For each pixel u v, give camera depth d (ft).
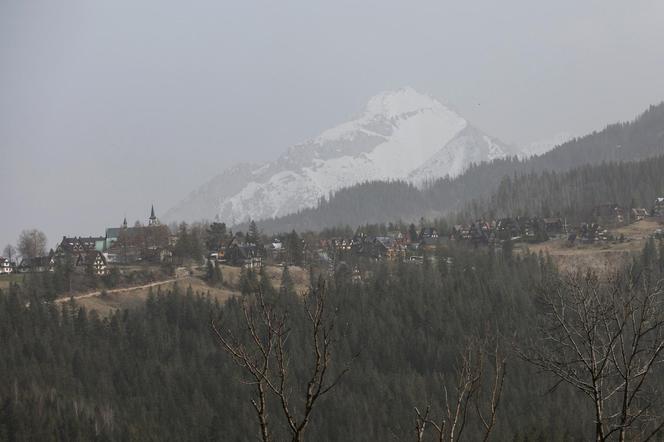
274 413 422.00
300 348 525.75
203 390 548.31
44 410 506.07
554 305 127.85
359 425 490.08
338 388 516.32
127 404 540.11
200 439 505.66
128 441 492.13
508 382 467.11
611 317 121.29
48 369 552.82
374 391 525.75
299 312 581.94
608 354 118.93
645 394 125.39
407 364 579.89
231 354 100.07
